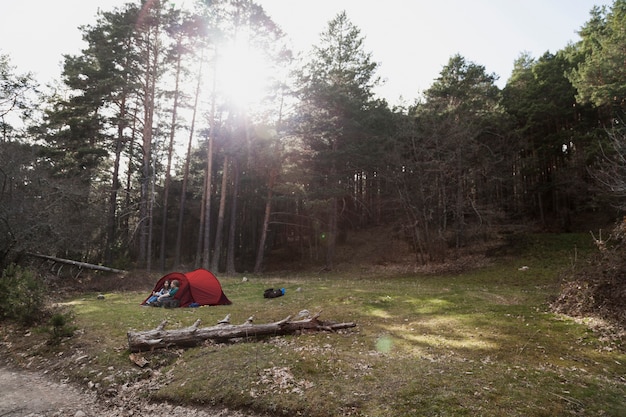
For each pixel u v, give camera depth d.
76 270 20.30
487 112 25.66
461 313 10.47
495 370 6.11
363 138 28.61
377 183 33.78
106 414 5.30
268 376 5.89
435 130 24.11
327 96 25.94
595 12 31.30
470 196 26.56
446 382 5.54
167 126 28.97
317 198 27.31
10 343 8.50
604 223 25.84
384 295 13.52
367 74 29.41
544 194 30.55
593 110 26.08
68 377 6.66
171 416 5.14
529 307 10.97
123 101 27.64
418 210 25.17
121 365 6.76
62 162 25.22
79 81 25.31
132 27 25.41
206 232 25.19
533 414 4.62
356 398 5.14
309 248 35.12
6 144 17.06
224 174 27.11
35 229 16.23
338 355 6.83
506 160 26.39
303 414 4.91
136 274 19.27
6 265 15.66
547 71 27.64
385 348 7.60
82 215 20.52
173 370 6.49
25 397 5.93
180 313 10.91
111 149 27.00
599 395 5.22
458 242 25.89
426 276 21.62
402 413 4.71
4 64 18.17
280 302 12.91
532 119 27.55
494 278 19.09
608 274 9.74
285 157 27.44
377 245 31.83
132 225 32.03
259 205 35.16
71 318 8.82
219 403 5.36
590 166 22.20
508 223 27.92
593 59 20.05
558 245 22.86
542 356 7.03
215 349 7.30
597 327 8.52
